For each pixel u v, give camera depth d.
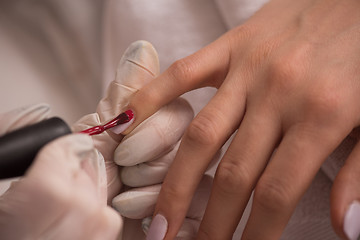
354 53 0.33
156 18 0.43
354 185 0.30
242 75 0.33
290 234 0.38
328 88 0.32
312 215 0.38
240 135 0.32
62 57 0.51
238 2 0.41
